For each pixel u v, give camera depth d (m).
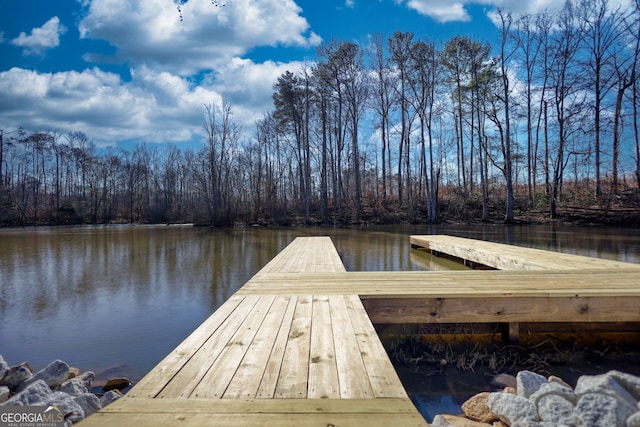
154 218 35.69
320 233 18.61
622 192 21.03
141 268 8.80
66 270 8.65
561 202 22.64
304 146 29.39
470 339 3.89
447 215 25.91
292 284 4.34
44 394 2.48
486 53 23.88
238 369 2.10
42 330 4.56
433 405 2.75
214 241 15.33
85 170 39.72
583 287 3.98
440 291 3.83
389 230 19.45
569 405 2.08
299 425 1.54
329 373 2.04
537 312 3.69
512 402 2.26
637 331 3.79
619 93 20.44
